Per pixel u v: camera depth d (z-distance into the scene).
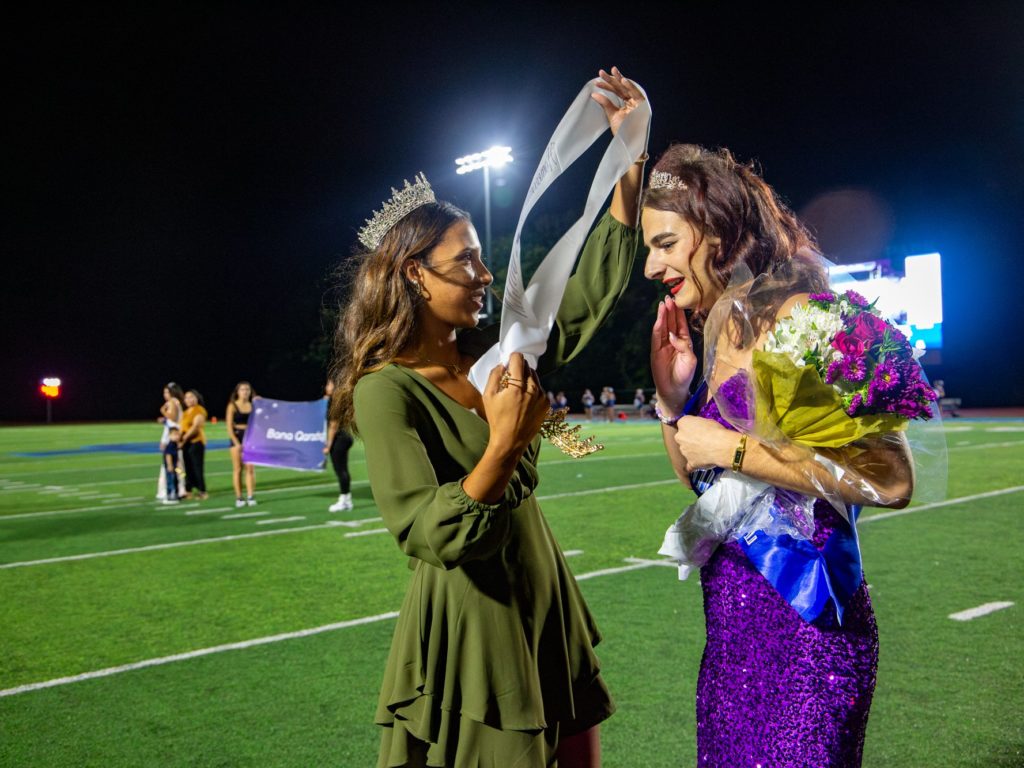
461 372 2.07
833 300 1.92
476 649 1.83
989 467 13.45
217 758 3.49
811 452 1.90
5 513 11.15
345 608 5.82
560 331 2.25
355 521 9.70
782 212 2.22
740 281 2.04
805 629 1.92
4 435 35.28
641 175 2.26
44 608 6.04
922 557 6.86
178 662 4.73
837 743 1.89
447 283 1.97
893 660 4.39
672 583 6.21
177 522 9.96
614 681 4.21
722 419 2.06
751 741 1.96
